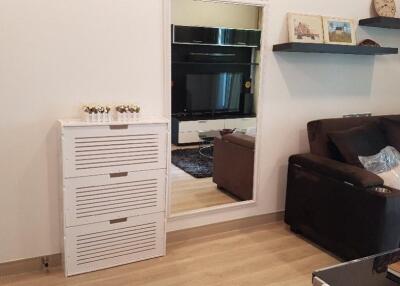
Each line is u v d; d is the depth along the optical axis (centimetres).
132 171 225
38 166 218
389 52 305
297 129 306
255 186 295
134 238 235
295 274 230
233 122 295
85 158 210
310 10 290
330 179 246
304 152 312
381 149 276
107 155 216
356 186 227
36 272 224
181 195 289
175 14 248
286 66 289
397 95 355
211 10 260
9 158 210
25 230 221
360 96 334
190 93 278
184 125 284
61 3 207
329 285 148
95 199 218
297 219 281
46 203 224
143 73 236
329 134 272
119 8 222
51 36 207
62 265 229
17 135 209
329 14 299
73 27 212
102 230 224
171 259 244
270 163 299
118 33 224
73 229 215
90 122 209
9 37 198
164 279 220
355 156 258
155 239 242
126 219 230
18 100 206
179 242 268
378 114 349
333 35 297
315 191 260
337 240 245
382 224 214
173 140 281
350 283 150
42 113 213
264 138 292
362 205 224
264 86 283
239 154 299
